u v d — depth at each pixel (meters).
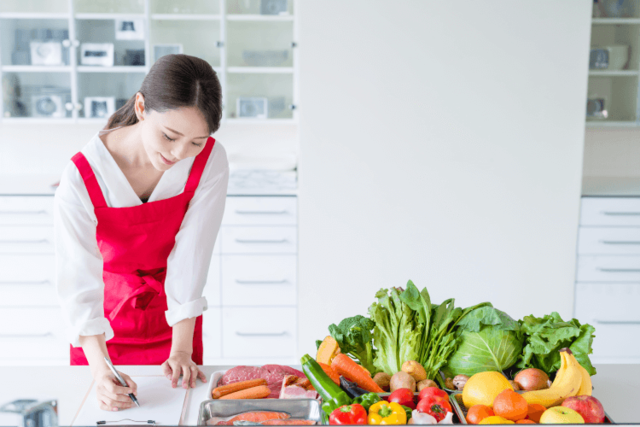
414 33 2.77
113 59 2.91
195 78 1.01
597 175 3.48
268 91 2.99
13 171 3.35
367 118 2.83
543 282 2.99
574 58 2.82
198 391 1.10
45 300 2.86
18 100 2.92
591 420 0.89
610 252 2.97
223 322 2.94
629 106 3.01
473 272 2.97
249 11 2.91
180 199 1.32
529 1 2.77
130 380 1.07
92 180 1.23
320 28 2.75
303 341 2.97
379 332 1.14
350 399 0.95
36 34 2.89
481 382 0.96
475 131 2.86
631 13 2.91
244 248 2.89
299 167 2.85
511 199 2.92
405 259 2.94
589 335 1.07
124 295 1.44
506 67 2.81
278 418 0.95
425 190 2.89
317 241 2.91
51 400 0.76
